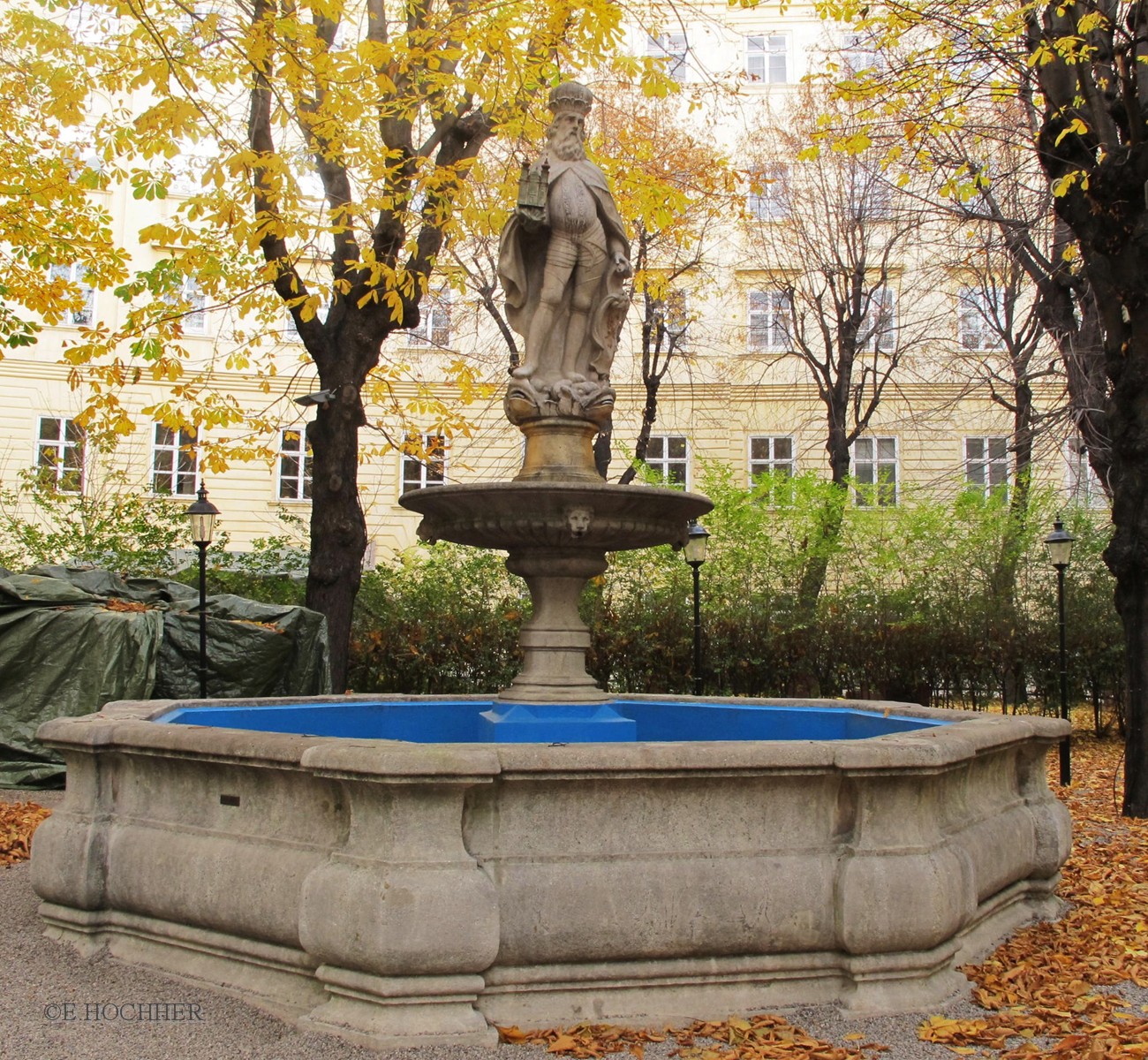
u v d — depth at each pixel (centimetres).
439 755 395
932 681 1783
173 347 1204
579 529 596
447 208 1113
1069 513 1866
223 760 457
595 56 1156
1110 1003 441
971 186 1343
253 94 1152
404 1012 388
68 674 1113
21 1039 389
